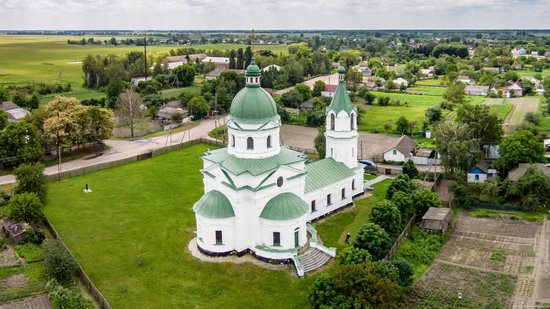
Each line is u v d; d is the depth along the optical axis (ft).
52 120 480.23
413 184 370.73
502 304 238.89
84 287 259.80
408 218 328.70
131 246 301.22
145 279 264.93
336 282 222.48
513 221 335.67
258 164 281.33
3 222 331.98
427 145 531.09
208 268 272.92
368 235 271.08
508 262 279.69
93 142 537.65
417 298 245.45
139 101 637.30
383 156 483.10
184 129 630.33
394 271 240.94
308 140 571.28
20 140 453.99
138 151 522.47
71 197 385.29
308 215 327.06
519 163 403.95
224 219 276.21
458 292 249.96
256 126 279.69
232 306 240.94
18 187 364.99
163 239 309.22
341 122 356.79
